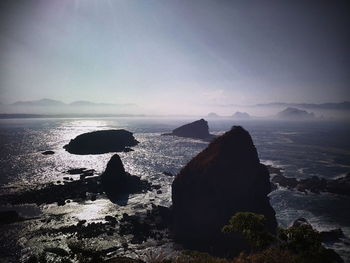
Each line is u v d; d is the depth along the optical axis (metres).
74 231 51.12
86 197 72.19
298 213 62.72
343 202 69.69
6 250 44.09
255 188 58.94
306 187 80.94
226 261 22.91
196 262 23.25
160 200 71.12
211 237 50.81
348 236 50.81
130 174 92.50
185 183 59.00
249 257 20.44
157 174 98.31
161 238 49.84
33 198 69.00
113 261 25.27
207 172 57.22
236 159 58.91
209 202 54.66
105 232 50.97
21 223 54.72
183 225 55.12
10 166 104.69
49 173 96.50
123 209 64.38
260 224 20.61
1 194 71.81
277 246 20.14
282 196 74.50
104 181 80.81
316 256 18.00
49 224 54.62
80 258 41.97
